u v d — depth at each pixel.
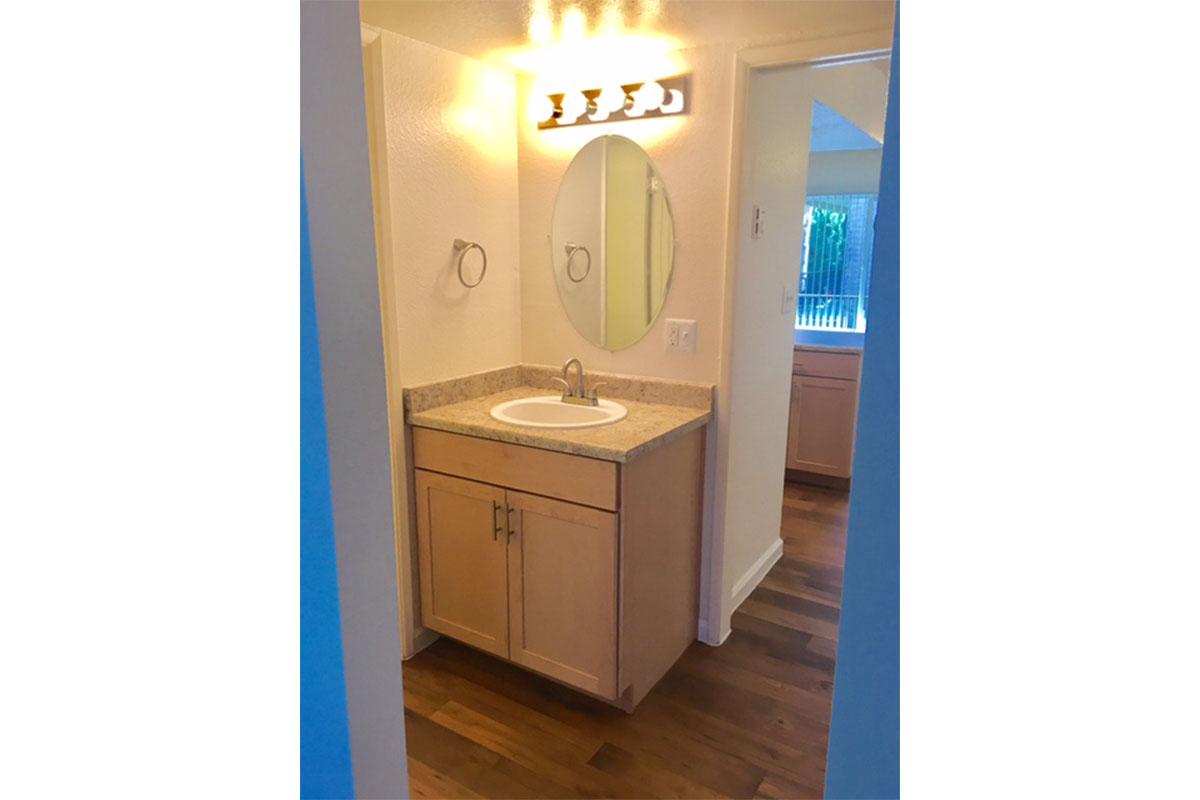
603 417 2.42
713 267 2.38
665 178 2.41
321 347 0.74
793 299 2.91
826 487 4.27
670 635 2.38
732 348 2.39
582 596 2.10
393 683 0.89
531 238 2.72
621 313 2.59
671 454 2.23
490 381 2.67
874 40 2.01
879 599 0.67
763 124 2.35
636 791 1.85
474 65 2.43
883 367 0.64
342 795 0.83
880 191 0.62
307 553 0.76
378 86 2.10
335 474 0.78
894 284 0.62
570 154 2.58
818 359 4.07
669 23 2.02
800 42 2.10
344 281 0.76
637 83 2.38
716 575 2.52
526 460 2.12
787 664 2.44
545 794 1.84
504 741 2.04
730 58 2.22
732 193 2.28
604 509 2.00
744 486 2.70
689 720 2.14
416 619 2.51
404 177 2.23
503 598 2.26
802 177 2.78
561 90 2.54
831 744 0.73
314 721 0.79
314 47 0.71
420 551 2.43
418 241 2.31
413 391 2.34
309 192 0.71
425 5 1.88
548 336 2.77
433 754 1.98
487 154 2.54
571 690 2.29
